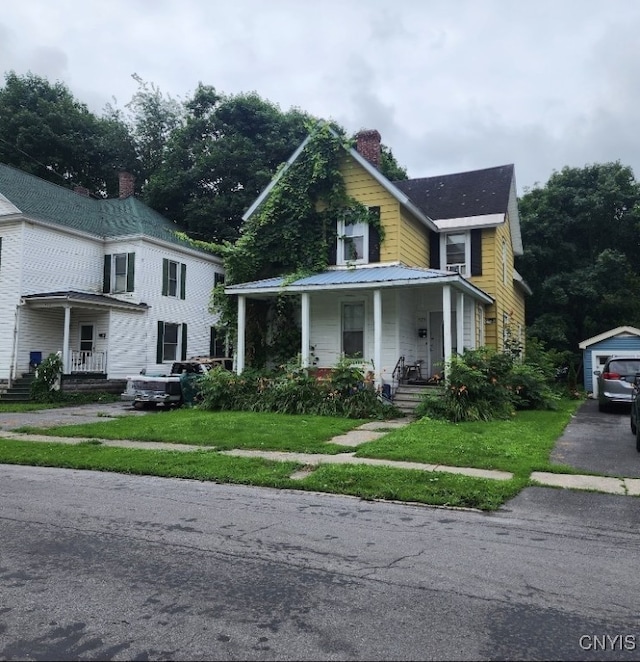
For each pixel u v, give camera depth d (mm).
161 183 33562
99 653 3170
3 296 22109
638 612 3721
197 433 11414
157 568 4465
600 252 32844
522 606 3793
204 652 3176
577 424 13281
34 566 4512
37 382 20359
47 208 24016
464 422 12969
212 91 35438
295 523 5797
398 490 6996
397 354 16781
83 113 39344
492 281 19812
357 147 21062
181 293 27688
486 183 21969
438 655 3148
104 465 8719
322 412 14305
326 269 17906
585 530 5594
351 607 3752
